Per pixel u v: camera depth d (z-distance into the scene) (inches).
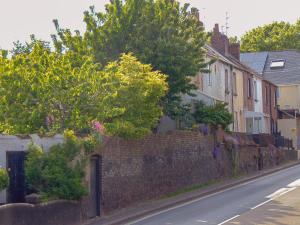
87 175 919.0
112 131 1002.1
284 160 2171.5
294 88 2881.4
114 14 1284.4
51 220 802.2
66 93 944.3
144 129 1045.8
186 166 1331.2
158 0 1316.4
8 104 938.7
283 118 2721.5
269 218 835.4
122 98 1031.0
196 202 1114.1
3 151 828.6
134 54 1255.5
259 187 1322.6
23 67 958.4
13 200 818.8
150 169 1152.8
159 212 999.0
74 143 875.4
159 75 1091.3
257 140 1980.8
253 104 2262.6
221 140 1562.5
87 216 912.9
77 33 1212.5
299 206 960.3
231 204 1029.2
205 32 1370.6
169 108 1331.2
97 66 1057.5
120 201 1023.6
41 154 837.2
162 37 1293.1
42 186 830.5
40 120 942.4
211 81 1814.7
